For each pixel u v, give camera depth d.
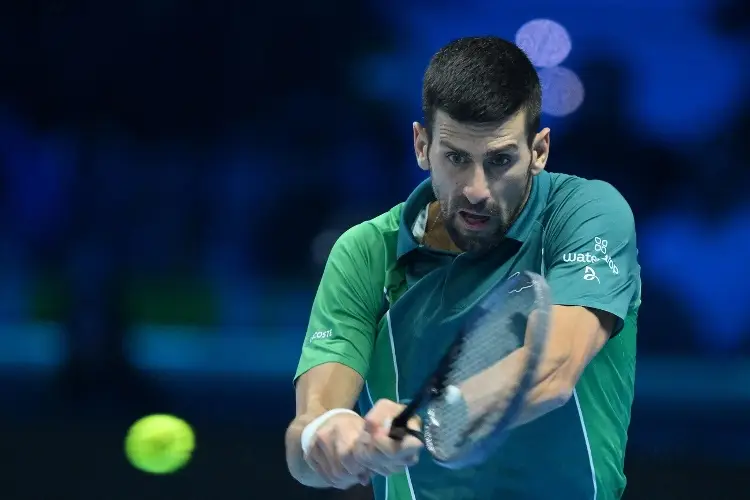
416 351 11.30
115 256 41.78
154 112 42.50
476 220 10.47
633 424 40.12
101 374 42.06
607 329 10.36
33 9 41.00
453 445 9.55
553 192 11.16
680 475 31.73
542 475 11.21
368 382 11.69
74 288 41.97
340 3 48.97
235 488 29.73
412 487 11.49
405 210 11.38
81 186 41.31
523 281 9.51
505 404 9.22
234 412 41.34
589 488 11.30
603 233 10.69
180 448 32.31
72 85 41.22
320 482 10.71
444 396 9.59
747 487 30.30
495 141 10.03
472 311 10.90
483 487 11.26
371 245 11.53
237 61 45.91
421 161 11.15
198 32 43.59
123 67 41.56
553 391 9.71
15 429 37.72
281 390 46.41
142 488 29.77
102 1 41.38
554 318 10.09
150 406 41.94
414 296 11.26
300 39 48.31
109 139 41.44
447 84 10.05
